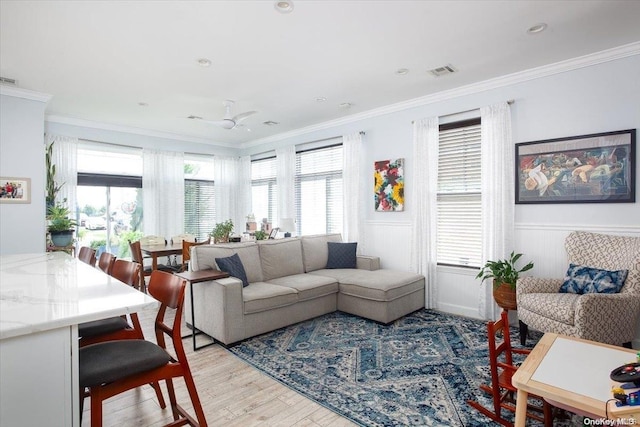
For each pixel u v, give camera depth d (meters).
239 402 2.35
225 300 3.26
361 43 3.11
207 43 3.09
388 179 5.01
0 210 4.18
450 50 3.27
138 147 6.30
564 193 3.54
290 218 6.09
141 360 1.53
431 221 4.48
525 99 3.81
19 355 1.17
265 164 7.31
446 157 4.52
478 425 2.07
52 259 2.65
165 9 2.56
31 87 4.19
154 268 5.12
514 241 3.85
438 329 3.73
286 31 2.89
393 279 4.15
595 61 3.36
